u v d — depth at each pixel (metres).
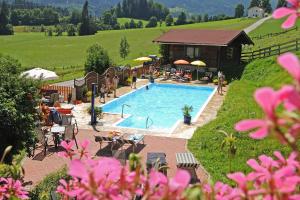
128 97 29.23
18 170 4.22
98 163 1.61
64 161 14.26
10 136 10.62
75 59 76.06
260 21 103.62
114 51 81.50
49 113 19.23
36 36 125.06
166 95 30.91
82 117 21.20
